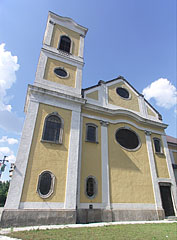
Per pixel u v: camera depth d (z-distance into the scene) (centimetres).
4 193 5006
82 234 754
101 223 1091
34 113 1263
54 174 1131
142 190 1467
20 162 1068
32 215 962
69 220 1036
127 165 1511
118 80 2005
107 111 1644
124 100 1892
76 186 1161
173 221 1313
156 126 1941
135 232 835
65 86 1530
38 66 1491
